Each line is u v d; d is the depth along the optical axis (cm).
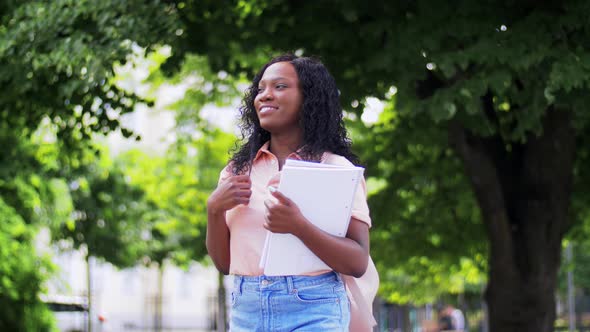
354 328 354
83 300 2048
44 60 966
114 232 2181
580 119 1144
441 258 1703
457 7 943
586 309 3384
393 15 973
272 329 336
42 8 991
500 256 1255
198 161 2198
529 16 911
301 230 315
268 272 328
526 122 925
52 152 1588
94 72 938
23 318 1694
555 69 847
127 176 2211
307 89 348
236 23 1081
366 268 333
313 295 334
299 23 1041
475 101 893
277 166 346
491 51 893
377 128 1495
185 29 1055
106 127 1101
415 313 4081
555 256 1273
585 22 898
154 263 2427
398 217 1627
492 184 1221
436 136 1352
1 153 1502
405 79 938
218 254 353
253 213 340
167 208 2239
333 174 315
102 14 962
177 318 5025
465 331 3903
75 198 2105
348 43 1037
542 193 1252
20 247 1653
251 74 1101
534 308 1262
